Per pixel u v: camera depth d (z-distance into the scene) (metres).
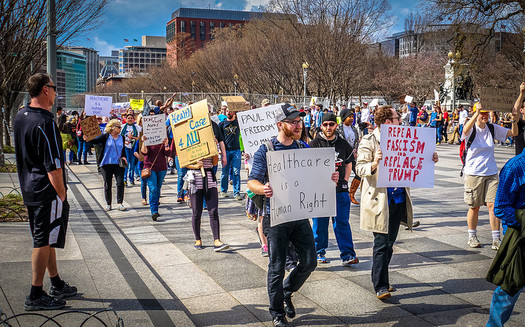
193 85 68.56
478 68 33.47
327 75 42.38
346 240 6.00
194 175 6.70
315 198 4.34
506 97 6.69
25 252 6.11
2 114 14.02
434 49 67.06
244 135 7.10
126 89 106.12
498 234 6.63
